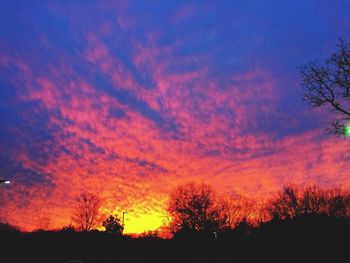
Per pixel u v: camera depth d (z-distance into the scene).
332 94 28.34
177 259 67.25
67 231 71.75
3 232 68.31
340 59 28.19
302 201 66.56
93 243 71.38
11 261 59.03
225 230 71.62
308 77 30.08
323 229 50.31
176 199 78.12
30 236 68.12
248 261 58.00
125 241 73.12
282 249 52.41
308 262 49.31
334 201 65.44
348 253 47.75
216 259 63.34
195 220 75.62
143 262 66.56
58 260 61.66
